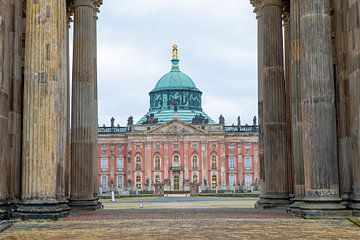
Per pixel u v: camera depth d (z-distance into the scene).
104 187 166.75
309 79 28.42
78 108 37.22
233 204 54.94
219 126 169.12
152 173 166.75
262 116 39.94
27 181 27.34
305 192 28.52
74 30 38.09
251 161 168.00
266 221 26.80
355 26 26.92
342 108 30.19
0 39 26.95
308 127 28.22
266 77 38.66
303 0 29.06
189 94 182.50
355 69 26.89
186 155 167.38
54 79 28.06
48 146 27.48
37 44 28.14
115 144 169.00
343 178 29.59
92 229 23.45
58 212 27.91
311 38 28.59
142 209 42.19
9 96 29.92
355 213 26.98
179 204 56.34
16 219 27.02
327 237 19.73
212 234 20.98
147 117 177.88
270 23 38.91
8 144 29.69
